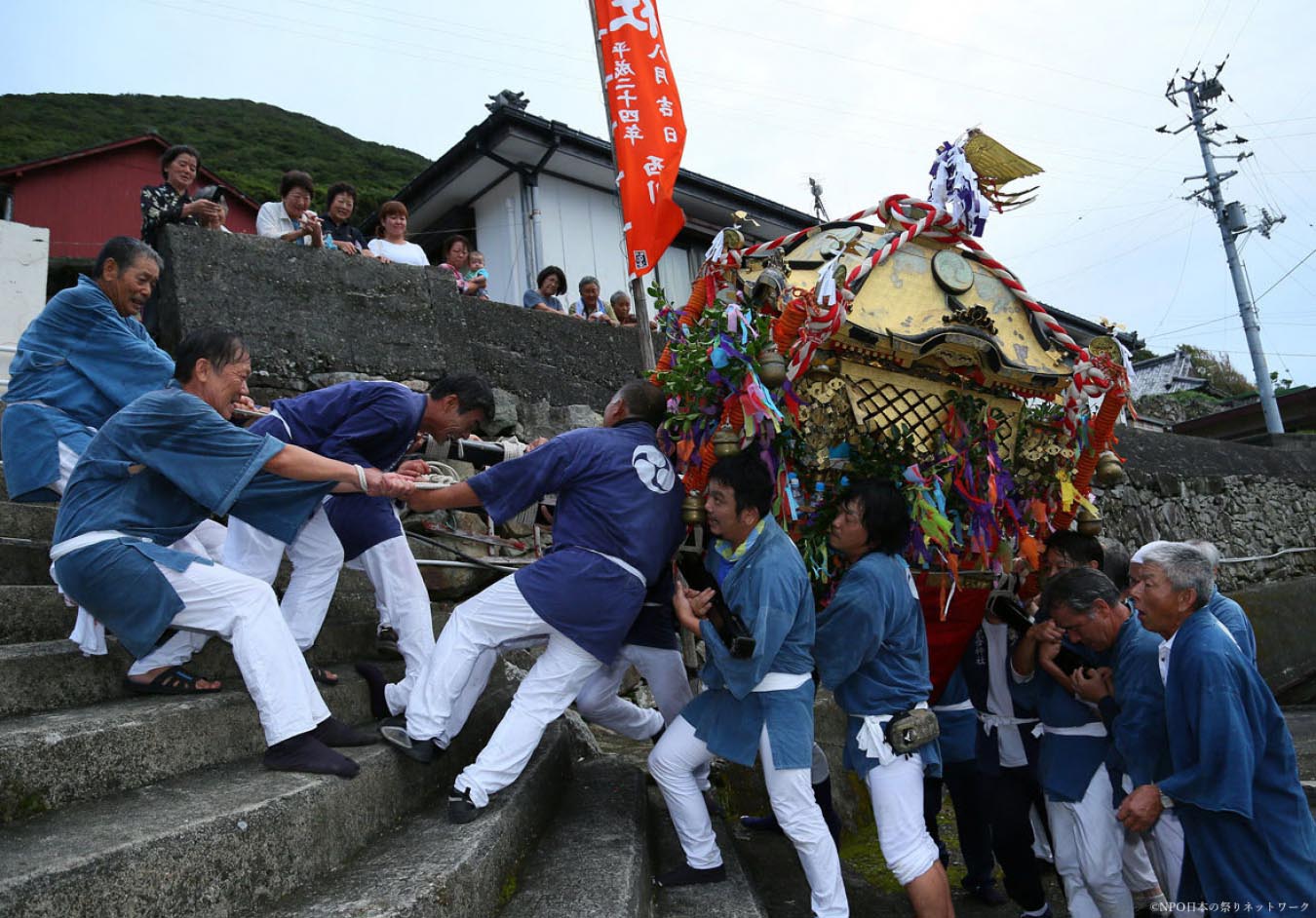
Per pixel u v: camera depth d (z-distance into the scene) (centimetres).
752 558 293
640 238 461
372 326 563
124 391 345
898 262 342
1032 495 366
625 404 343
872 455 319
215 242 516
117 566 248
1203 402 2481
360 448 342
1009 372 341
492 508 309
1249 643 321
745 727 294
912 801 296
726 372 305
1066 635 334
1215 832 268
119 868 176
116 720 230
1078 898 327
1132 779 300
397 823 275
